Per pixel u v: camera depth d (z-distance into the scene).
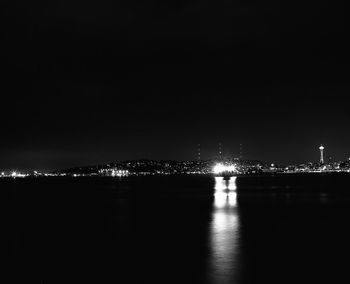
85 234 46.44
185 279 27.48
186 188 176.62
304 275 28.06
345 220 56.09
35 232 48.78
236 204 85.62
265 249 36.47
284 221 55.53
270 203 87.00
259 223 53.75
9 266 31.50
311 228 48.69
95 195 131.00
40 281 27.69
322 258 32.81
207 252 35.47
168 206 82.62
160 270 29.72
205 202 92.31
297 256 33.59
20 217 65.75
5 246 39.69
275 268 29.91
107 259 33.41
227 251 35.81
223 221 56.34
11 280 28.00
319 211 69.00
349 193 123.88
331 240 40.50
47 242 41.66
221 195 119.56
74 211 75.06
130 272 29.31
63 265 31.64
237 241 40.53
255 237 42.75
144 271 29.55
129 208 79.31
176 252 35.66
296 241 40.19
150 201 98.19
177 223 54.78
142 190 162.75
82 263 32.16
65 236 45.25
